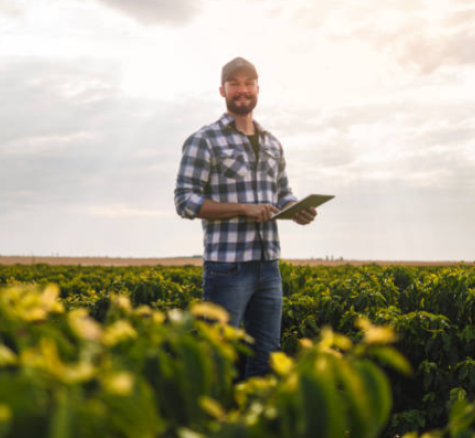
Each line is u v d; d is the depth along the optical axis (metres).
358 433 1.24
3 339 1.32
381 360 4.67
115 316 1.58
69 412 1.00
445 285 5.42
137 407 1.11
